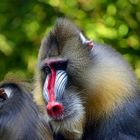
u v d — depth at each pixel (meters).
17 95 15.17
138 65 24.30
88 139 15.64
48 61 15.31
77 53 15.50
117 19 24.38
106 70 15.59
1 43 24.23
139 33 24.75
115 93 15.52
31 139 14.90
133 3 24.72
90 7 24.48
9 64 24.42
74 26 15.84
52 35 15.55
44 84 15.31
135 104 15.54
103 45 16.17
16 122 14.88
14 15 24.78
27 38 24.38
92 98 15.52
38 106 15.34
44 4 24.52
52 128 15.38
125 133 15.41
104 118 15.53
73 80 15.45
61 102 15.26
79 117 15.34
